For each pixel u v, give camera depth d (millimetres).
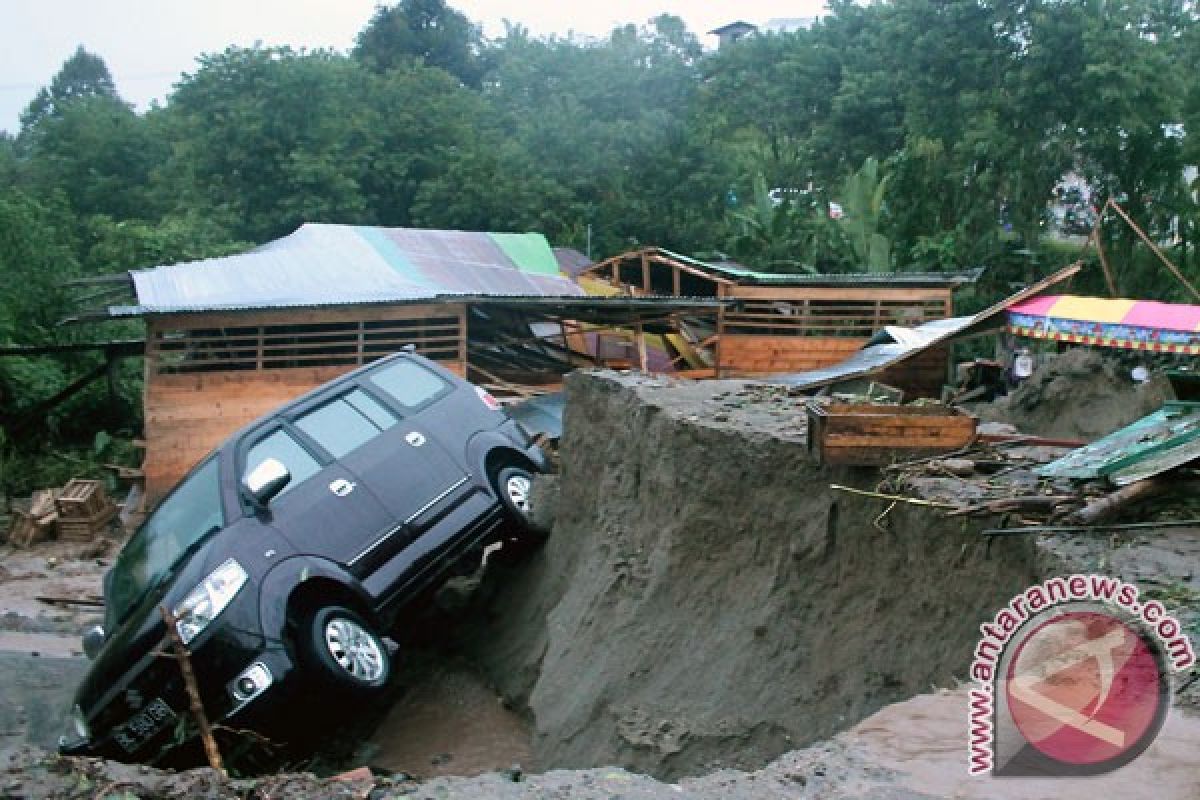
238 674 6867
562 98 38594
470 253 22438
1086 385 14703
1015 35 29156
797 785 3869
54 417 22047
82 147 36500
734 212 31031
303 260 19984
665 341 22094
